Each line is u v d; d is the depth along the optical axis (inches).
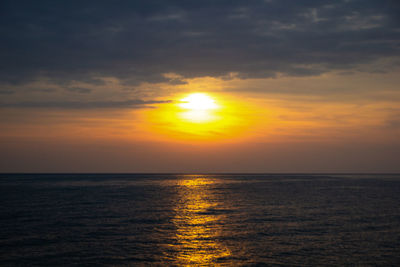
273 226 1438.2
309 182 6254.9
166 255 997.2
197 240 1176.8
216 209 2022.6
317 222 1533.0
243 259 959.0
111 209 1982.0
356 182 6146.7
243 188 4244.6
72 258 958.4
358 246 1087.6
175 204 2290.8
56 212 1827.0
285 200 2564.0
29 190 3604.8
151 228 1389.0
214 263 924.6
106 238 1198.3
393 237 1210.6
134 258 965.8
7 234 1248.8
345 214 1780.3
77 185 4854.8
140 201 2482.8
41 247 1067.9
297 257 974.4
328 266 898.1
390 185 4906.5
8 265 894.4
